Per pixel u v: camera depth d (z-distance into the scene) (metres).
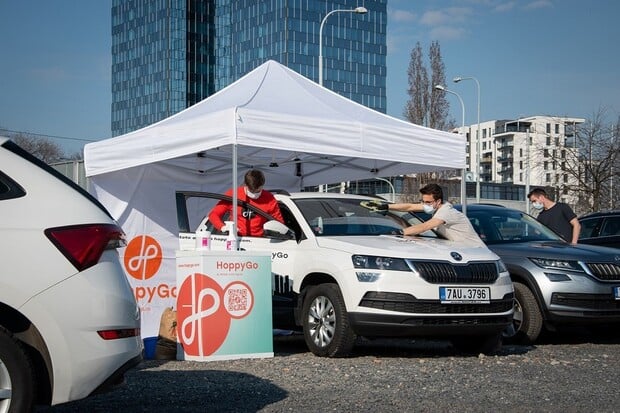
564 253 10.02
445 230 9.47
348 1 116.50
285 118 9.01
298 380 7.03
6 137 4.87
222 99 10.19
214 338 8.19
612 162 40.19
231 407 5.91
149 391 6.52
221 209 9.54
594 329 11.47
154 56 128.12
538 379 7.23
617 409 6.02
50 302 4.48
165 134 9.57
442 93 65.38
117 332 4.69
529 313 9.83
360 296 8.05
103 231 4.73
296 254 8.91
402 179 68.19
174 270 11.23
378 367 7.75
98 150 10.50
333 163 12.53
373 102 118.31
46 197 4.67
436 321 8.09
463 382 7.02
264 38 116.00
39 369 4.61
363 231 9.31
